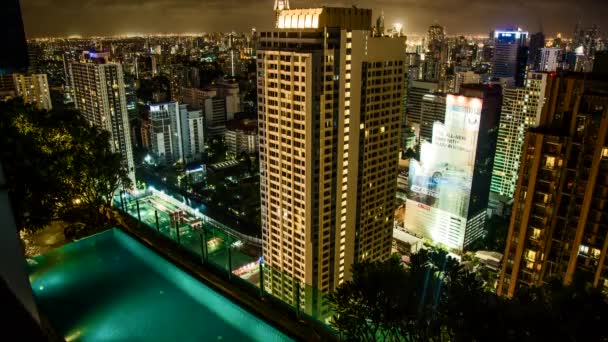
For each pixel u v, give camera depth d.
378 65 71.81
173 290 16.22
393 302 11.64
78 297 15.73
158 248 18.00
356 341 11.91
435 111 186.62
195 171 154.62
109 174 20.77
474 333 10.12
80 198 20.06
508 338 9.92
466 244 127.75
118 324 14.31
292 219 74.88
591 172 45.00
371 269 12.55
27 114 18.66
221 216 119.69
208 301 15.36
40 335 3.31
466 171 122.75
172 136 167.00
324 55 63.66
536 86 149.38
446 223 128.50
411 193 135.50
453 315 10.79
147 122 171.88
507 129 158.12
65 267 17.34
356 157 74.00
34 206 17.12
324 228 74.12
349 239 78.94
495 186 165.12
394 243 113.25
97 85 130.88
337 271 79.19
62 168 18.64
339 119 68.62
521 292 11.66
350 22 67.62
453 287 11.59
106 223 20.38
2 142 15.84
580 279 11.88
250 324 14.12
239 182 144.88
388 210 85.81
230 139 179.62
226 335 14.11
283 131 70.56
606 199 44.59
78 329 14.16
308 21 66.19
